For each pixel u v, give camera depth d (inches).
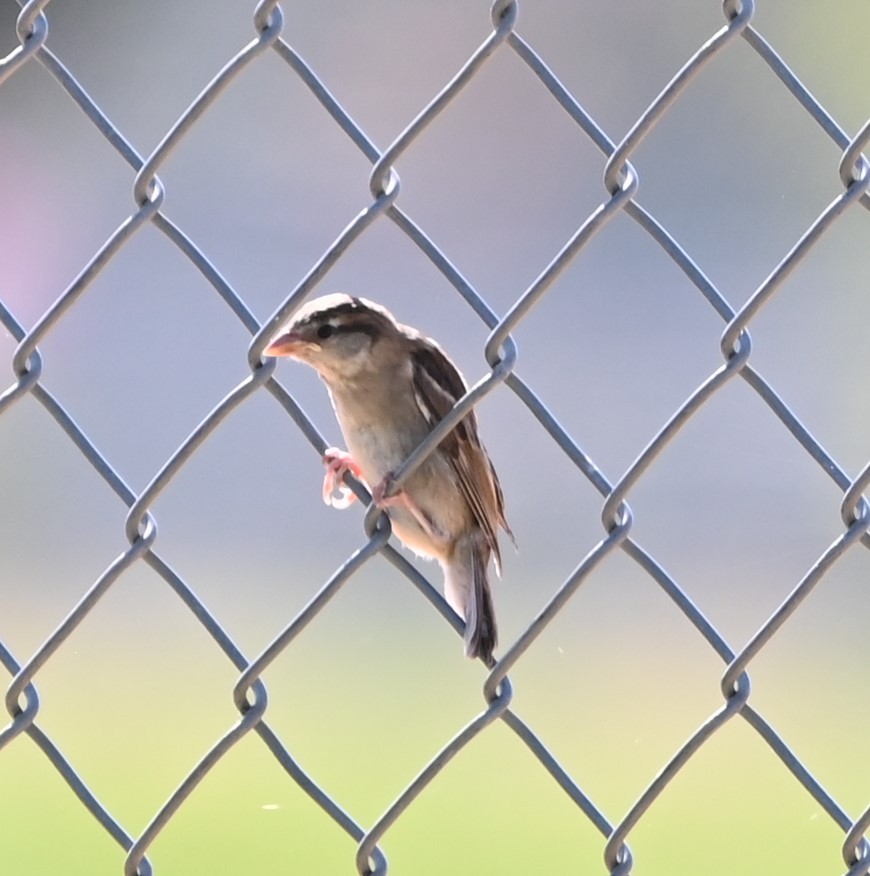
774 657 540.7
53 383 744.3
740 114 1005.8
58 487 658.2
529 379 770.8
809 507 647.8
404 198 996.6
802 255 153.7
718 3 1041.5
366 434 219.0
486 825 431.8
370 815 433.7
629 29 1048.8
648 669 527.8
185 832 419.8
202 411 733.9
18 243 876.6
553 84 152.3
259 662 152.6
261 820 429.1
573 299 861.8
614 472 671.8
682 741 478.6
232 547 604.7
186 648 537.3
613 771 460.8
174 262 857.5
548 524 631.2
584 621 559.5
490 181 1007.0
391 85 1046.4
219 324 802.8
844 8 1050.7
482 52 150.6
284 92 1002.1
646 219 153.9
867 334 808.3
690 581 586.9
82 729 478.6
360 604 576.7
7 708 149.9
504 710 153.7
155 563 151.5
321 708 502.3
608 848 152.7
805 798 444.5
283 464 654.5
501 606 564.7
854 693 514.6
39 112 967.6
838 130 152.6
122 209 920.3
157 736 475.8
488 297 871.1
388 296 877.8
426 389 216.7
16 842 409.4
